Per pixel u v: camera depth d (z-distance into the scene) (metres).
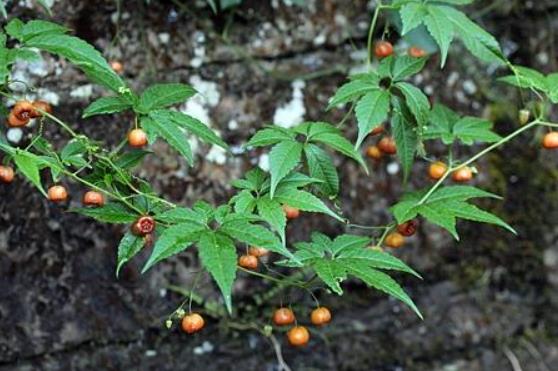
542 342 2.25
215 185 1.95
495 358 2.22
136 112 1.46
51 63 1.80
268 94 1.98
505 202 2.18
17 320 1.85
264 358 2.04
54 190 1.45
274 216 1.35
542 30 2.16
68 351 1.90
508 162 2.17
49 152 1.49
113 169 1.49
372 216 2.06
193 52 1.91
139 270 1.91
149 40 1.87
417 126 1.62
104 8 1.83
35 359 1.88
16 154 1.37
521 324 2.24
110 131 1.86
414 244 2.12
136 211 1.45
